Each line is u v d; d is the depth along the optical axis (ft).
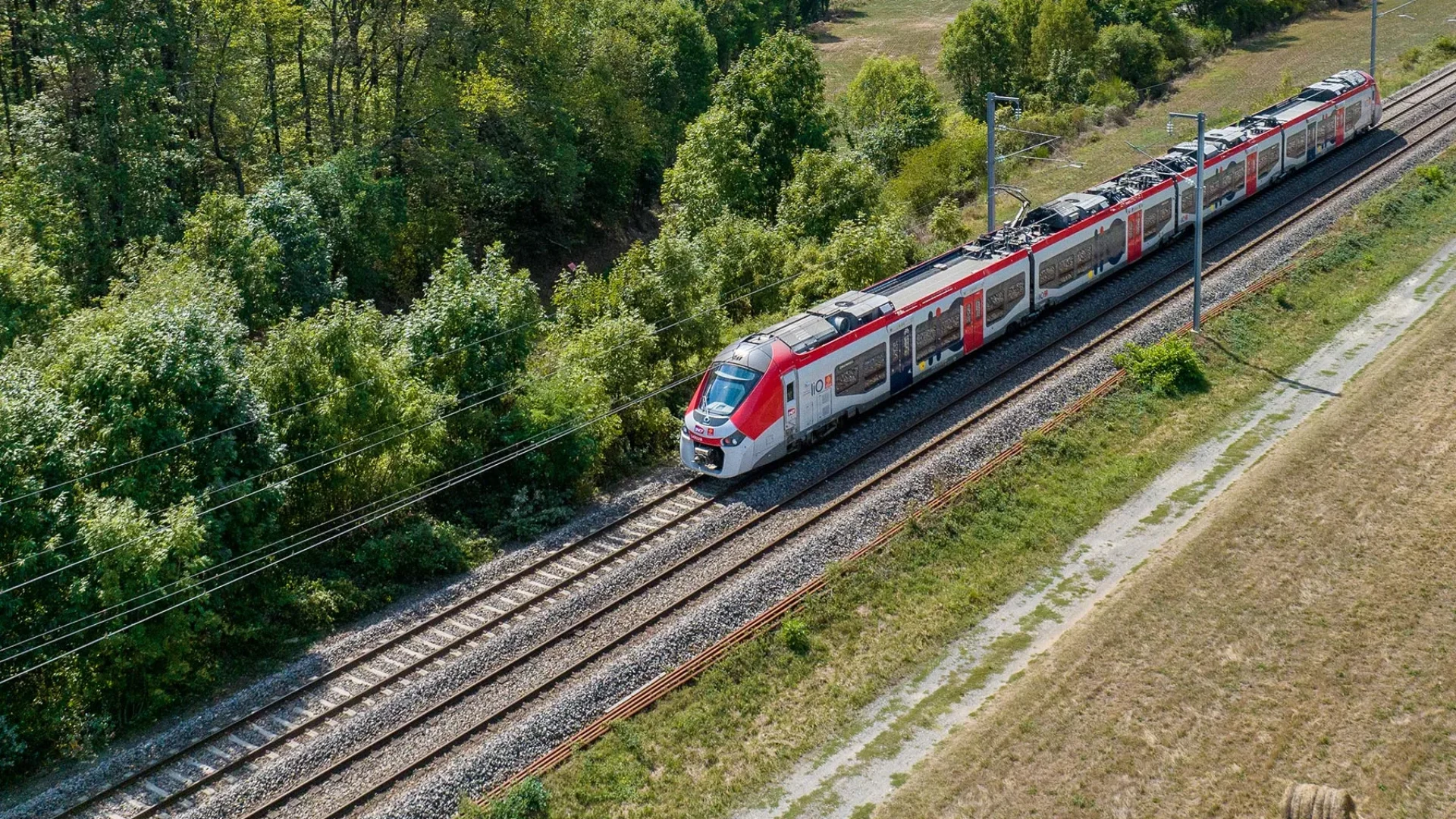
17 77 179.93
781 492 120.98
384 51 216.54
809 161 186.60
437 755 87.97
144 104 162.61
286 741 90.43
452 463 123.95
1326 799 75.46
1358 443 123.44
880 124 261.03
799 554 108.06
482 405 126.93
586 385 129.08
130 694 95.76
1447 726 84.23
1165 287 164.66
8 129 165.68
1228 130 197.16
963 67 305.12
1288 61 299.99
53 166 149.79
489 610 105.91
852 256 160.45
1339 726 85.25
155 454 100.99
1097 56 294.87
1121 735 86.12
